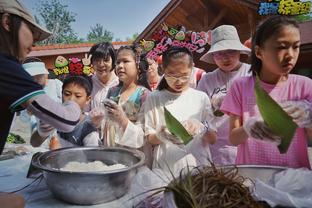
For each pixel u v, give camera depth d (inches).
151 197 39.7
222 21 297.0
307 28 283.9
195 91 71.7
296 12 164.1
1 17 42.9
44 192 52.4
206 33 215.5
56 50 398.3
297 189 38.0
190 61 66.7
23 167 65.9
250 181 40.8
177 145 62.4
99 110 68.7
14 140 130.4
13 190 53.3
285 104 42.0
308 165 52.2
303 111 39.1
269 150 53.2
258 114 53.2
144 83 90.0
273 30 45.9
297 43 45.6
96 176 44.6
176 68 65.2
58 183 46.1
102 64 106.6
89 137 73.6
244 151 55.9
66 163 57.7
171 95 69.8
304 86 52.6
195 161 59.9
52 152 56.4
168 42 224.5
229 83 87.0
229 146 78.3
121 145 67.2
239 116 56.6
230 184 37.2
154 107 70.1
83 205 47.0
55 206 46.9
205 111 69.8
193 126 57.9
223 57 85.8
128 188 49.7
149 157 69.4
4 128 44.3
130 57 80.0
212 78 92.0
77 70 186.5
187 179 37.4
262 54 49.5
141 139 66.4
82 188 45.3
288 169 41.6
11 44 44.1
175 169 59.2
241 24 285.0
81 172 44.3
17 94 41.8
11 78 41.6
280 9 164.4
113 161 59.9
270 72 52.7
